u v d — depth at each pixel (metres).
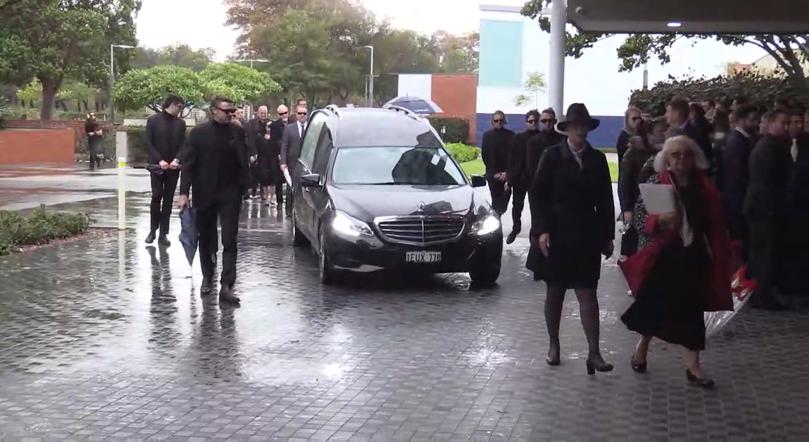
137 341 8.36
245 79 56.69
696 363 7.14
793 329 8.96
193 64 86.19
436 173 12.05
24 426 6.12
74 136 39.91
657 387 7.10
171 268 12.02
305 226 12.78
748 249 9.97
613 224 7.41
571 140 7.34
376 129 12.72
